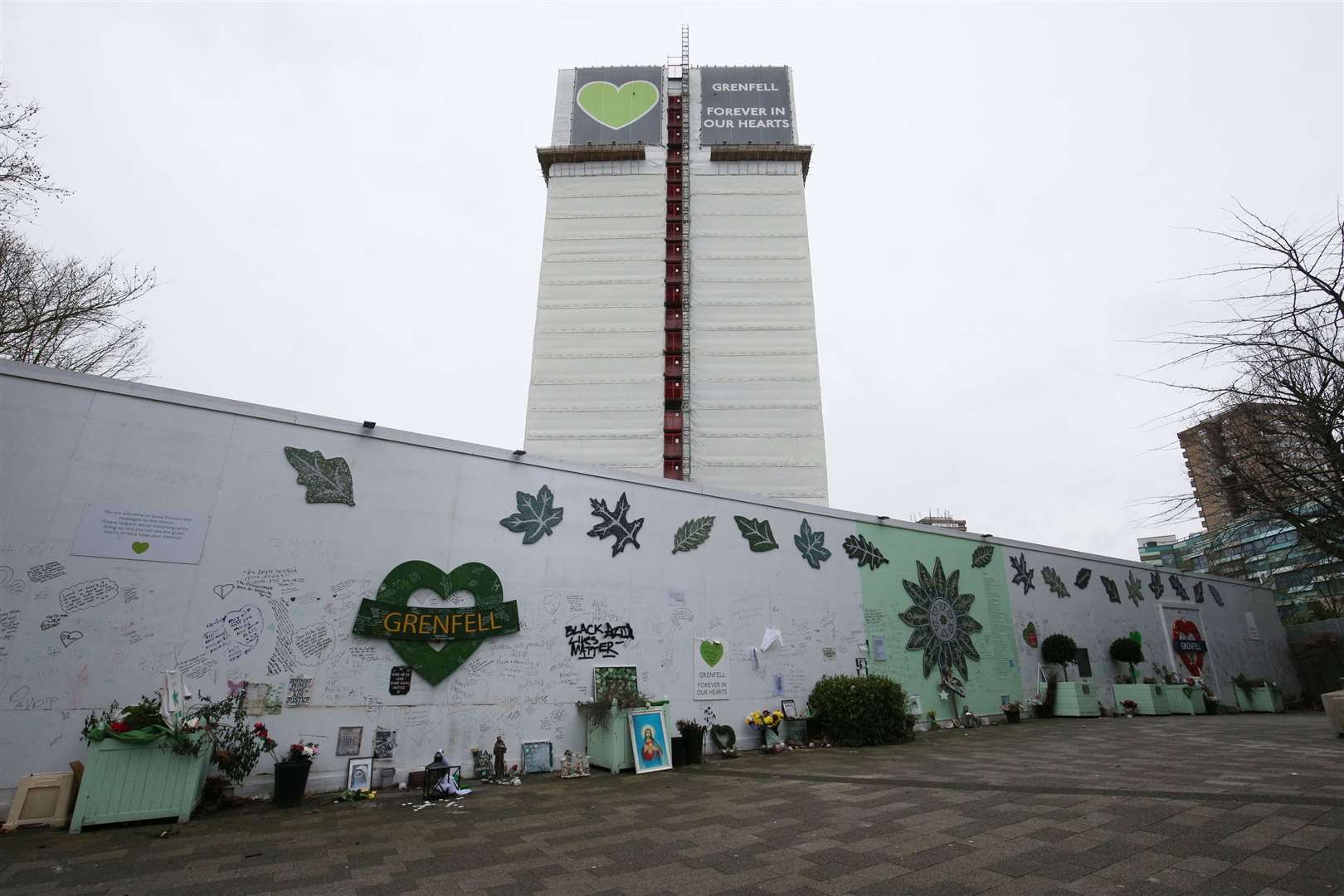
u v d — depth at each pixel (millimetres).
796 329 46938
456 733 10484
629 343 46062
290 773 8523
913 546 18641
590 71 54156
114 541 8727
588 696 11906
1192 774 9219
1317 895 4602
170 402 9453
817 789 9117
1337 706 12938
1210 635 26625
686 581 13852
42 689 8016
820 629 15773
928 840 6340
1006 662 19766
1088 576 23406
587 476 13094
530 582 11852
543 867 5723
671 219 50281
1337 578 14617
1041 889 4961
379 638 10227
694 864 5746
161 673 8648
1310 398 9844
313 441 10414
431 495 11227
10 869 5711
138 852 6242
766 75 54906
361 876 5492
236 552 9461
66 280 18891
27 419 8547
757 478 43844
